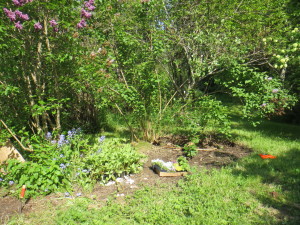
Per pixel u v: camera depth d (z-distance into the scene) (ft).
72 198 11.78
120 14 19.15
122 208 10.80
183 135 22.86
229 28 23.66
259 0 26.37
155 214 10.19
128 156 14.40
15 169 12.25
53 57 14.38
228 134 19.79
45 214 10.52
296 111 32.86
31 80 16.44
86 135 22.84
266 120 34.58
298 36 19.88
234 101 37.37
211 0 23.32
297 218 9.97
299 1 21.29
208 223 9.58
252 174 14.16
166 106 21.63
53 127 17.22
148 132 21.72
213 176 13.87
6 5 13.62
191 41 22.52
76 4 14.46
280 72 30.40
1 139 13.64
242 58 22.53
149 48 19.93
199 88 28.53
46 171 12.35
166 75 22.62
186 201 11.25
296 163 16.03
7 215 10.43
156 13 20.25
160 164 15.02
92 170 13.66
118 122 27.27
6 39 13.57
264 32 24.73
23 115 16.48
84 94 23.49
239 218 9.96
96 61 16.25
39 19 15.08
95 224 9.64
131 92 18.97
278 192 12.10
